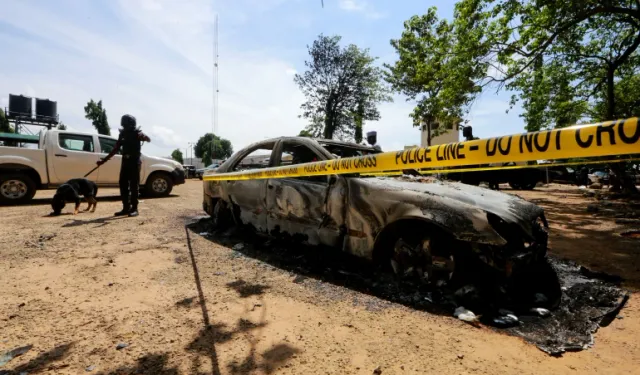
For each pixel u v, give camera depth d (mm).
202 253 3635
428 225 2510
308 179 3377
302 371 1583
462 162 1492
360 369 1609
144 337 1882
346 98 25016
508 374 1588
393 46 17281
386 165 1922
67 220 5324
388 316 2189
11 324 2006
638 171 16047
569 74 11938
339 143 3936
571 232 5215
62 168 7316
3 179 6801
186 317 2141
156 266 3164
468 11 9594
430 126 17547
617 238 4746
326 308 2307
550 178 19047
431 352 1769
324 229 3111
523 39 9047
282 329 2000
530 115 12883
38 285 2635
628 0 8477
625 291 2711
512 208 2484
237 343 1831
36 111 35594
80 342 1816
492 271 2266
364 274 2945
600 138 1061
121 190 5820
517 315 2238
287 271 3080
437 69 12281
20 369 1569
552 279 2906
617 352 1812
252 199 4000
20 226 4781
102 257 3389
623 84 14344
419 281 2557
